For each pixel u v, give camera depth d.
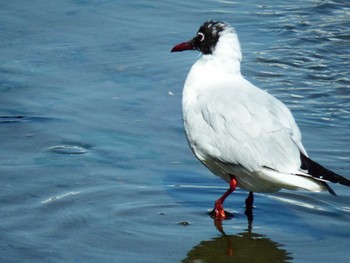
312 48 17.19
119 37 17.39
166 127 13.84
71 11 18.64
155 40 17.28
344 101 15.09
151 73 15.91
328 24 18.31
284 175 10.53
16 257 10.05
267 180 10.80
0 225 10.76
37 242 10.40
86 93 15.02
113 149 13.06
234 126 10.92
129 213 11.24
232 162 10.98
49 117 14.07
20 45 16.95
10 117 14.05
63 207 11.28
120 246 10.42
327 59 16.78
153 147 13.19
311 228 11.05
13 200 11.41
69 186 11.86
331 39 17.61
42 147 13.06
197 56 16.66
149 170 12.47
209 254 10.41
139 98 14.88
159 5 19.12
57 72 15.84
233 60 11.77
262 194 12.05
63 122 13.91
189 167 12.65
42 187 11.80
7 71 15.79
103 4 19.08
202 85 11.70
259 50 17.03
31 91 15.02
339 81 15.87
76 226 10.83
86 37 17.39
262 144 10.73
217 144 11.06
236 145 10.88
